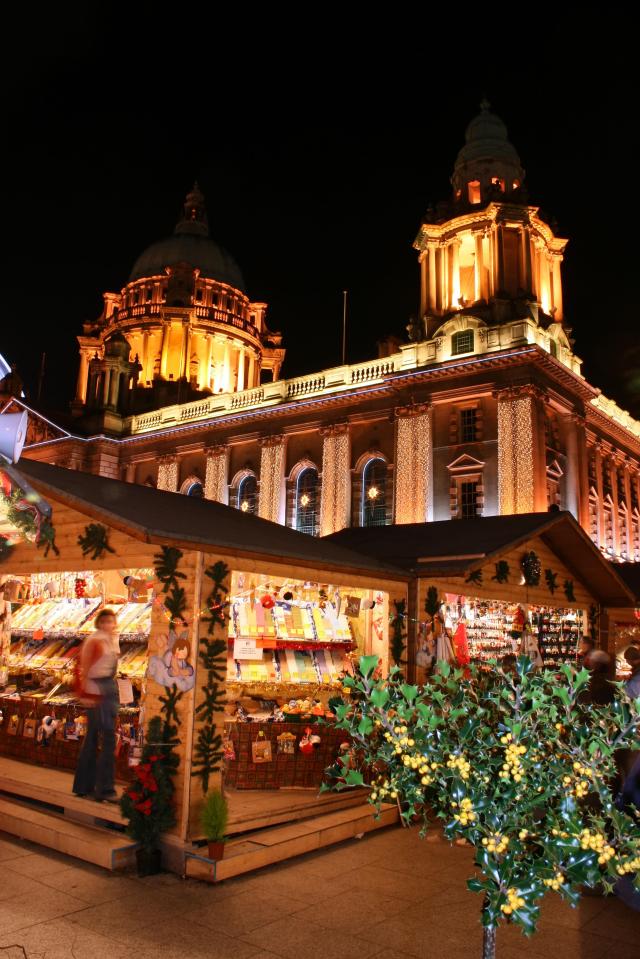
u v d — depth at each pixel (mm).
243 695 10742
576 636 14680
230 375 53969
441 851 8305
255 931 6070
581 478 32500
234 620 10539
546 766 3646
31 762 10297
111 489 10242
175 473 40938
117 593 11531
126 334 53000
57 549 9742
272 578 11367
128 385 46281
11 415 6777
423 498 30750
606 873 3564
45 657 11266
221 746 8016
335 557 10016
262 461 37031
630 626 16438
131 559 8773
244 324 55438
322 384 36125
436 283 34156
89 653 8766
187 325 51938
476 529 13172
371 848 8398
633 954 5812
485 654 12922
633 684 7961
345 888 7094
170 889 6961
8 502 7273
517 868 3438
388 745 3771
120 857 7414
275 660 10789
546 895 7109
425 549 11938
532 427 28734
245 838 7945
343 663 11156
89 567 9258
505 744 3607
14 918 6148
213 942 5840
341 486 33719
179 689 7898
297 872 7520
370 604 11328
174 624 8102
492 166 36125
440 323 33375
